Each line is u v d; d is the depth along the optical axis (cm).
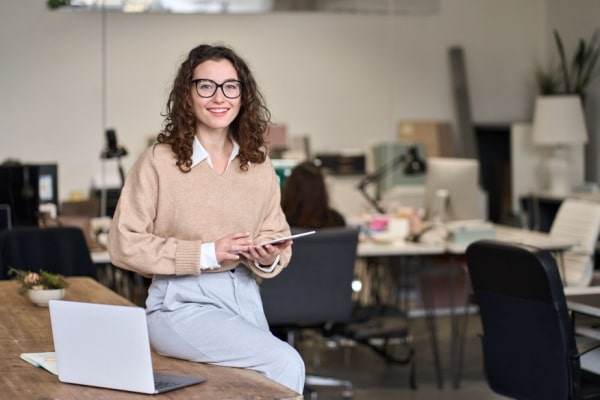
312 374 554
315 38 859
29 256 439
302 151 848
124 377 237
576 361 356
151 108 799
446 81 891
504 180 896
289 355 259
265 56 847
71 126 778
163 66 804
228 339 261
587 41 858
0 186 570
